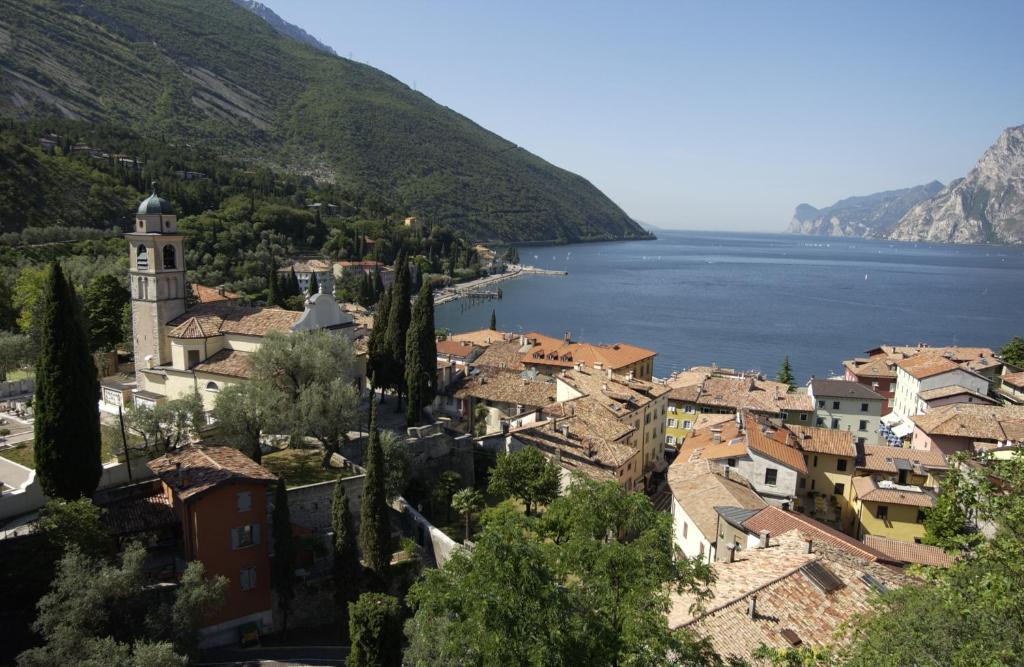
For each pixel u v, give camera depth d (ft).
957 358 460.96
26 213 645.51
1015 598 64.75
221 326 280.10
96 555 147.33
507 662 79.77
